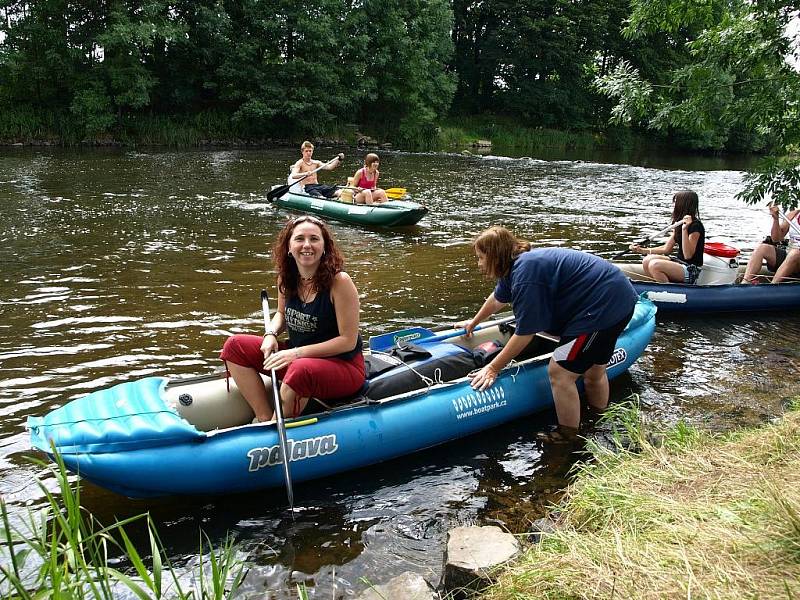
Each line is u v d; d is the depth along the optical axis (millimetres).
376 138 27406
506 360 3779
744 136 38000
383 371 3812
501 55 35469
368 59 26656
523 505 3166
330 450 3305
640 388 4480
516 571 2387
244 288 6336
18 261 6988
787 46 6145
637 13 7012
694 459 3139
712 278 6422
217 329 5219
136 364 4508
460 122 34344
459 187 14719
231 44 24031
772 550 2123
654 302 6055
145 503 3117
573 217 11156
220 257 7500
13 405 3869
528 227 10102
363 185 10719
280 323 3586
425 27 28750
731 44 6328
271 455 3143
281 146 24109
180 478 2957
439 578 2623
